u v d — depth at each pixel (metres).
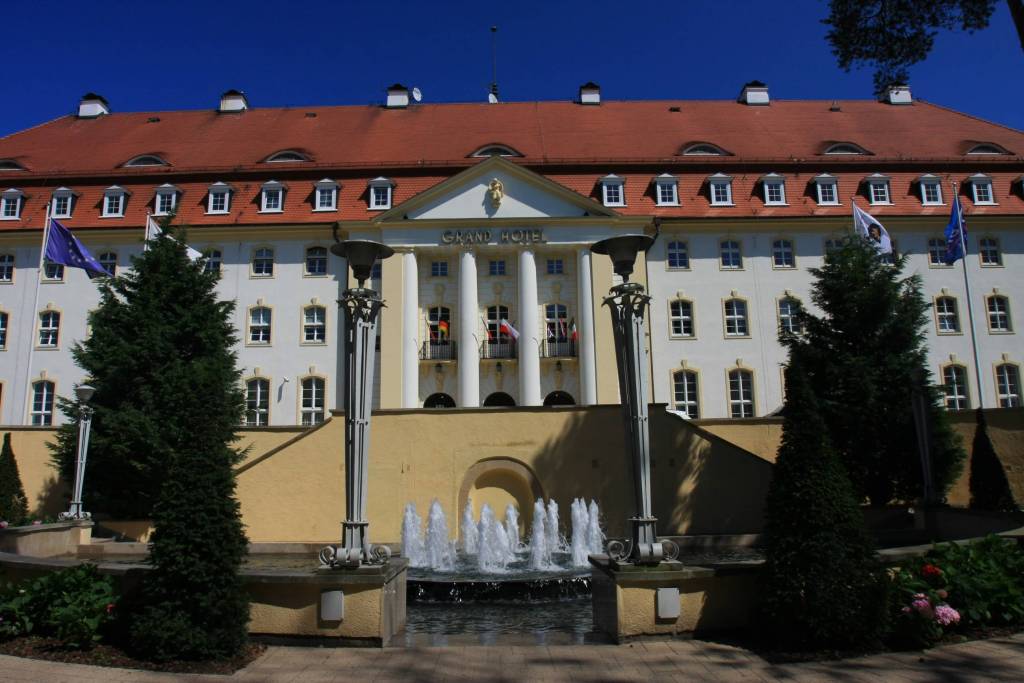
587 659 8.17
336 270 35.59
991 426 24.78
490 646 8.88
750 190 36.75
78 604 8.74
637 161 37.53
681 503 21.58
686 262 35.91
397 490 21.53
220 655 8.12
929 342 35.22
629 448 9.75
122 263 35.53
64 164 39.00
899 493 21.11
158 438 22.59
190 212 36.28
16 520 21.72
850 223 35.59
